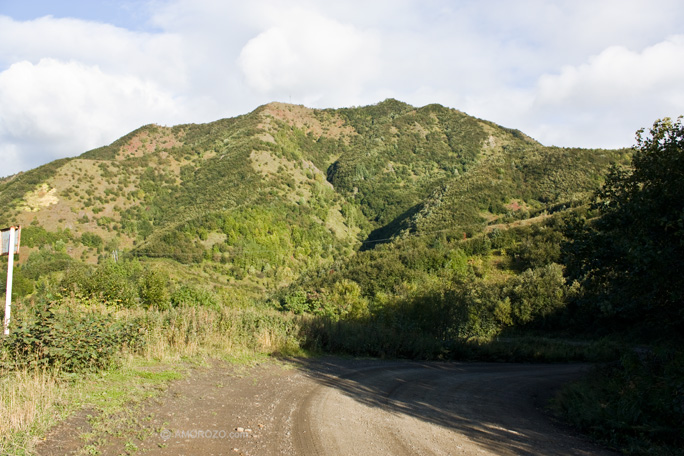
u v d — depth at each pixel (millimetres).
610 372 10547
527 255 60312
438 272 59531
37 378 5676
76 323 7180
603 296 9547
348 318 22375
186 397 6266
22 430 4184
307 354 12938
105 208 120875
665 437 6316
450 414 7426
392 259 65250
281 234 114000
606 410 7109
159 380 7082
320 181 182500
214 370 8633
